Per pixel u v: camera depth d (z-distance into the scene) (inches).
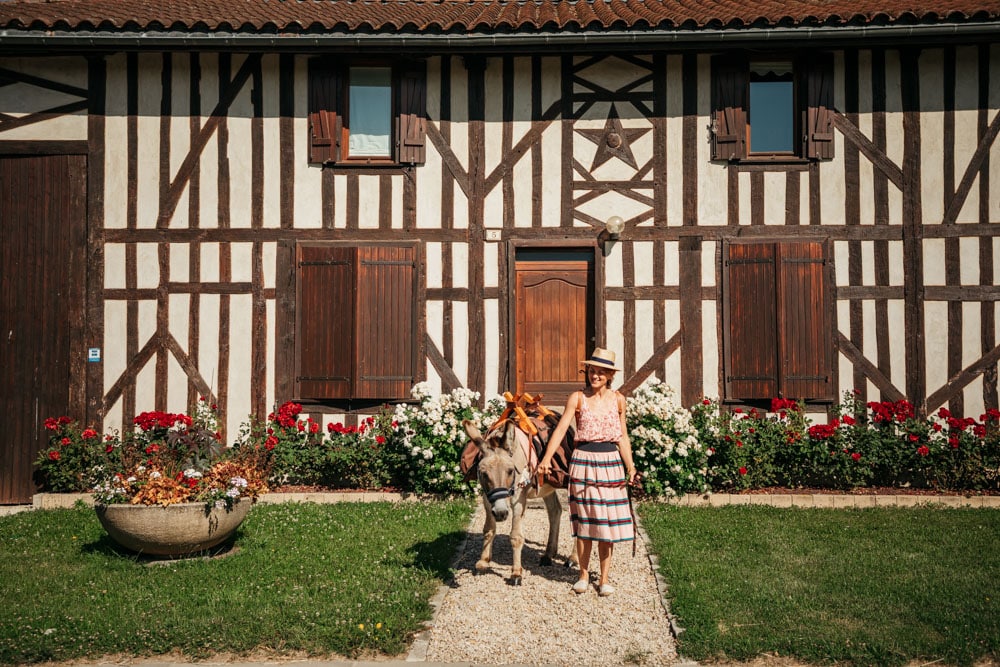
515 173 332.5
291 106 331.6
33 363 327.9
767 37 307.0
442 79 332.2
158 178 330.6
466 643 166.2
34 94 329.1
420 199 332.5
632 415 298.0
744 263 325.7
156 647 162.7
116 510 212.5
